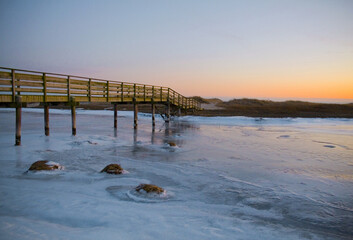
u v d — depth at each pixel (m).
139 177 7.91
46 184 6.75
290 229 4.94
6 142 12.52
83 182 7.14
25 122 23.55
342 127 23.41
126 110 46.12
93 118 30.52
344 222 5.40
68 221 4.52
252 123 26.67
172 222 4.72
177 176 8.23
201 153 11.95
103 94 16.50
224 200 6.35
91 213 4.89
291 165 10.10
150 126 23.41
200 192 6.86
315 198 6.70
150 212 5.17
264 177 8.45
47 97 12.50
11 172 7.76
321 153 12.38
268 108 54.72
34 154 10.27
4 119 26.27
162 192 6.37
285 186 7.60
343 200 6.62
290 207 6.07
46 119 14.51
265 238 4.42
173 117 31.53
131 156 10.86
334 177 8.60
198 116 33.31
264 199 6.51
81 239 3.77
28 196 5.66
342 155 11.98
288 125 25.03
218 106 63.31
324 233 4.87
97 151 11.54
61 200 5.50
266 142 15.34
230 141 15.55
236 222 5.04
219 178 8.18
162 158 10.71
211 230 4.51
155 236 4.09
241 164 10.09
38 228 4.06
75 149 11.64
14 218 4.44
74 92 14.27
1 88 10.54
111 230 4.20
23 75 11.28
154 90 23.42
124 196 6.15
